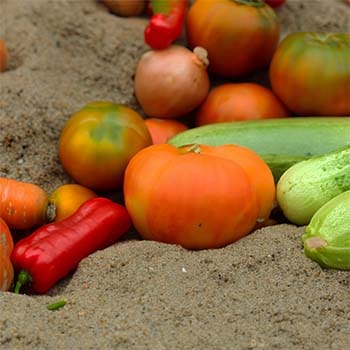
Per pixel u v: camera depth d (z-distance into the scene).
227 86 1.22
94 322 1.00
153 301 1.02
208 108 1.21
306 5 1.31
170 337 0.99
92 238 1.08
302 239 1.06
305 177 1.10
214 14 1.20
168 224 1.07
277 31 1.22
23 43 1.26
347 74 1.18
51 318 1.00
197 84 1.20
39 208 1.11
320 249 1.04
